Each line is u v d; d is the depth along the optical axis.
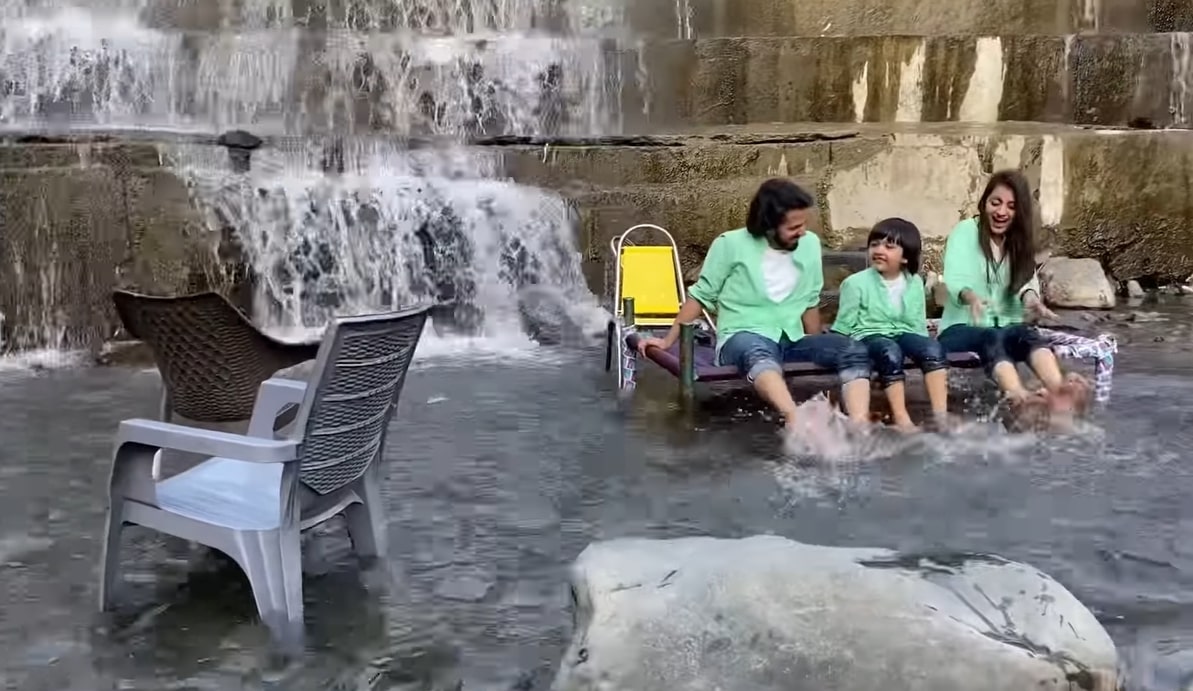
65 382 6.77
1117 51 10.83
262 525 3.52
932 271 8.83
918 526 4.37
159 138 8.72
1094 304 8.87
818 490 4.77
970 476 4.92
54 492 4.85
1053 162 9.33
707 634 2.94
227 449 3.43
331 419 3.58
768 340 5.83
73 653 3.40
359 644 3.45
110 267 7.89
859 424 5.61
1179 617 3.62
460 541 4.25
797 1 12.38
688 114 11.09
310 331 8.39
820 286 6.04
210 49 10.61
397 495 4.75
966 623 2.90
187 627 3.56
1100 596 3.77
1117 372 6.73
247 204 8.35
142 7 11.70
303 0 11.98
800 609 2.97
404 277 8.70
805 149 9.41
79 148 7.98
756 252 5.87
